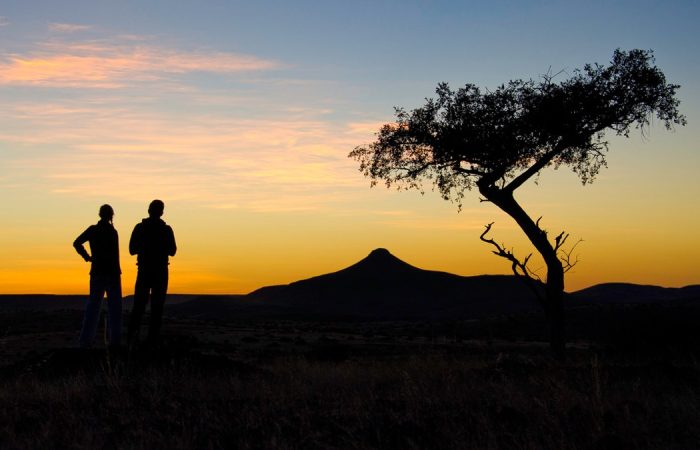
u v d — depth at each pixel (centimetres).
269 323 9169
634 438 841
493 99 2378
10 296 16525
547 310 2130
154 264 1523
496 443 805
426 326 8669
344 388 1220
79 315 7312
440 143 2372
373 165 2509
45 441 823
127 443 816
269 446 806
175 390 1162
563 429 871
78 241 1538
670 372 1377
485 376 1408
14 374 1361
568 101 2267
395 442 845
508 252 2183
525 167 2428
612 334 2238
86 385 1159
